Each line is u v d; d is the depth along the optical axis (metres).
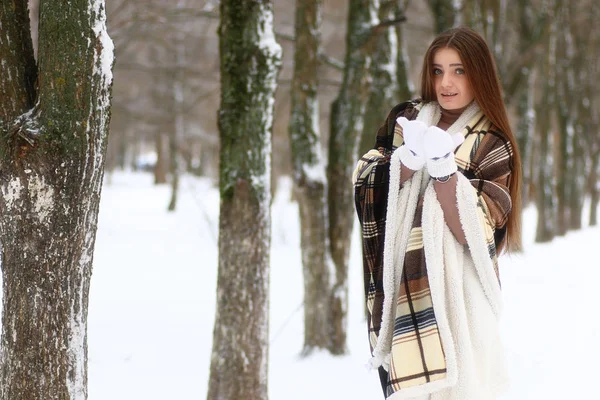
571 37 19.44
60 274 2.63
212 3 10.82
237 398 4.39
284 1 14.12
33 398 2.64
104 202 26.36
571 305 8.48
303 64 6.70
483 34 11.04
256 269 4.41
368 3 6.77
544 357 5.91
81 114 2.53
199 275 12.05
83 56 2.51
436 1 10.01
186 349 6.93
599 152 23.27
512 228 2.61
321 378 5.88
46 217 2.56
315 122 6.80
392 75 8.35
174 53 19.84
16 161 2.52
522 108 16.62
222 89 4.41
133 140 38.41
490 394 2.45
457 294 2.36
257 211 4.39
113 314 8.60
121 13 13.46
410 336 2.35
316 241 6.73
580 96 21.19
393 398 2.35
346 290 6.82
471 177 2.44
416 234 2.39
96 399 5.17
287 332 7.93
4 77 2.57
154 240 16.81
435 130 2.19
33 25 11.39
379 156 2.58
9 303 2.66
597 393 4.85
